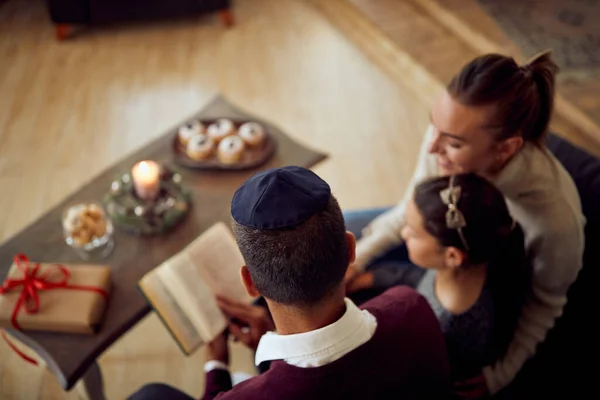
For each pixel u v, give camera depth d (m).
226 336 1.20
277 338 0.71
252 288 0.78
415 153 2.42
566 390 1.17
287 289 0.66
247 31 3.07
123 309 1.26
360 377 0.70
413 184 1.38
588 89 2.61
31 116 2.54
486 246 1.01
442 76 2.73
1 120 2.51
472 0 3.17
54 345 1.20
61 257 1.36
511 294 1.18
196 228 1.43
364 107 2.63
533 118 1.03
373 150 2.43
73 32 3.02
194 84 2.74
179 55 2.90
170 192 1.46
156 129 2.51
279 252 0.64
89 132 2.48
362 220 1.55
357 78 2.79
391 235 1.41
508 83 0.97
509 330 1.22
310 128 2.52
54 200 2.20
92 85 2.71
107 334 1.22
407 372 0.75
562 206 1.09
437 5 3.14
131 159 1.60
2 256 1.37
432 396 0.80
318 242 0.64
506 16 3.05
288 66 2.85
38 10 3.15
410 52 2.87
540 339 1.20
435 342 0.81
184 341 1.17
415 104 2.67
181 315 1.17
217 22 3.13
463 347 1.10
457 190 1.00
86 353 1.19
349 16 3.15
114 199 1.44
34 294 1.20
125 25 3.08
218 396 0.73
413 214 1.05
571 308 1.19
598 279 1.17
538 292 1.18
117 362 1.71
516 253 1.10
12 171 2.29
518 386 1.20
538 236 1.13
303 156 1.61
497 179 1.11
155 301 1.17
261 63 2.86
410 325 0.78
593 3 3.13
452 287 1.08
